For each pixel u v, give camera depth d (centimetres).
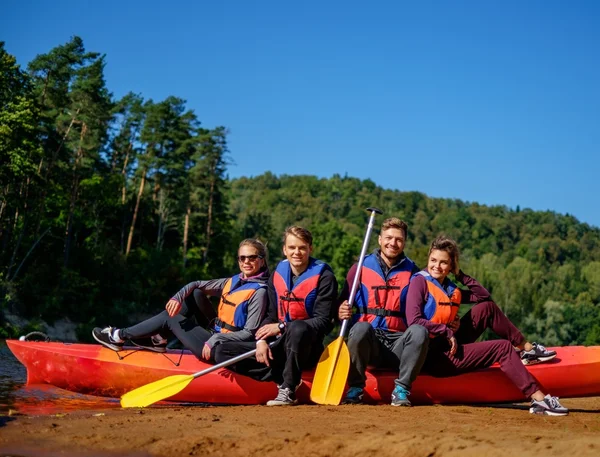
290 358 517
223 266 5247
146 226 4953
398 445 354
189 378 526
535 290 7562
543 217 17225
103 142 4453
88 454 354
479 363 523
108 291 3753
